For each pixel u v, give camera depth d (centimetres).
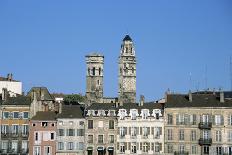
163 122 15225
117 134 15338
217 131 15025
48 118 15525
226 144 14950
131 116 15350
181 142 15125
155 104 15662
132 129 15312
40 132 15488
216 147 14988
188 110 15175
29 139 15500
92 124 15412
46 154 15425
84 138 15388
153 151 15188
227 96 16925
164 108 15262
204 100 15362
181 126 15150
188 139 15112
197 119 15125
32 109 15688
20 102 15762
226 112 15025
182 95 15688
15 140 15588
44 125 15500
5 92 15988
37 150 15438
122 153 15262
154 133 15225
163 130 15212
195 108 15138
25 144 15562
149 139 15212
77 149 15375
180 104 15262
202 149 15012
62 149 15400
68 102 19112
